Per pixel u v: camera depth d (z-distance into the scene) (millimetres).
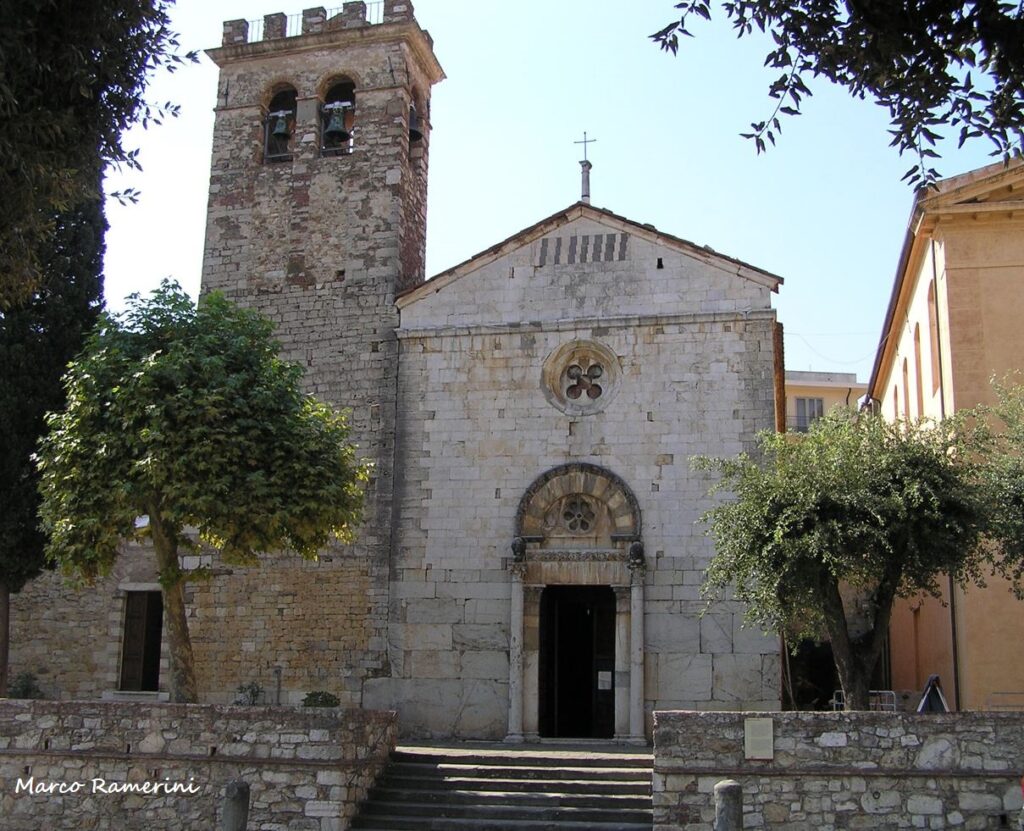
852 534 18984
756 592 20484
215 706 19672
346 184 31281
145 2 12969
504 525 27516
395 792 20266
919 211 26547
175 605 21766
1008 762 17391
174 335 22672
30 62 11531
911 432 20844
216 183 32156
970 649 23594
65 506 21375
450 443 28266
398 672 27141
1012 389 23281
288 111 32719
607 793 20172
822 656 33062
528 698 26453
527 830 18844
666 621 26141
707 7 11125
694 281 27969
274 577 28500
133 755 19609
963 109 10773
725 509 21422
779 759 17812
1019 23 10070
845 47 10750
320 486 22172
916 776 17484
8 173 11914
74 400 22125
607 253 28578
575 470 27328
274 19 33031
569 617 29172
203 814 19172
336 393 29641
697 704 25516
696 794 17828
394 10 32250
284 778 19156
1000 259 25672
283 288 30844
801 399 61156
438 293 29359
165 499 21016
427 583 27531
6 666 28562
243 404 21750
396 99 31719
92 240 30828
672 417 27266
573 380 28281
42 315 29594
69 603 29906
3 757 20062
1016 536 19547
